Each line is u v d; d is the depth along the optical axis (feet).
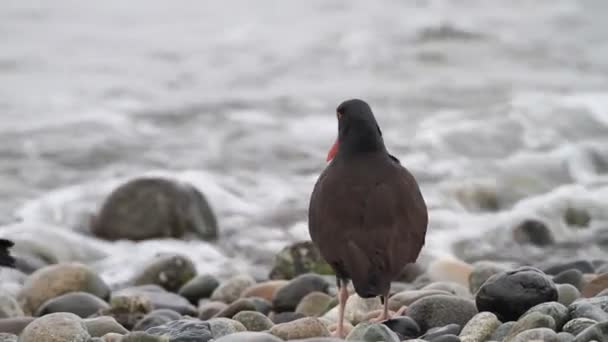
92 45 102.78
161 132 69.97
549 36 102.01
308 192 55.72
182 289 36.50
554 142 65.26
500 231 47.50
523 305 25.80
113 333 25.55
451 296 27.14
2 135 68.08
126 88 84.33
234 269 42.55
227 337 21.97
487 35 100.53
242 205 53.06
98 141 67.05
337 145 27.22
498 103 75.36
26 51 98.84
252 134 68.80
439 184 55.36
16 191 56.08
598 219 49.39
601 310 24.61
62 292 33.78
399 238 24.72
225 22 113.91
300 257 38.83
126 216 48.42
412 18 110.83
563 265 34.42
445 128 67.77
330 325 27.58
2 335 25.93
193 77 88.99
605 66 90.17
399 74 87.92
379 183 25.39
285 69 91.15
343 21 111.14
